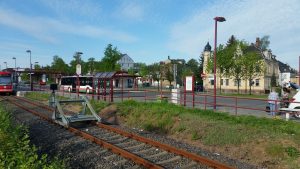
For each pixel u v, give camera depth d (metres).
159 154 10.22
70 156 10.24
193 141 12.91
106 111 20.25
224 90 61.66
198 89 58.62
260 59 51.53
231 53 51.53
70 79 50.81
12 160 6.53
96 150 10.89
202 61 79.81
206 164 9.05
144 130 15.63
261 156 10.39
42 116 18.58
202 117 15.15
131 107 19.03
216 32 21.94
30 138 13.02
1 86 41.41
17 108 23.88
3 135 8.34
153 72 87.94
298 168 9.31
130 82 65.19
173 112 16.08
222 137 12.09
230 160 10.10
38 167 6.40
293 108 16.52
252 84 60.94
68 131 14.41
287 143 10.59
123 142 12.15
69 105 25.84
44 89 48.84
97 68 74.88
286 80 48.53
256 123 13.63
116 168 8.93
